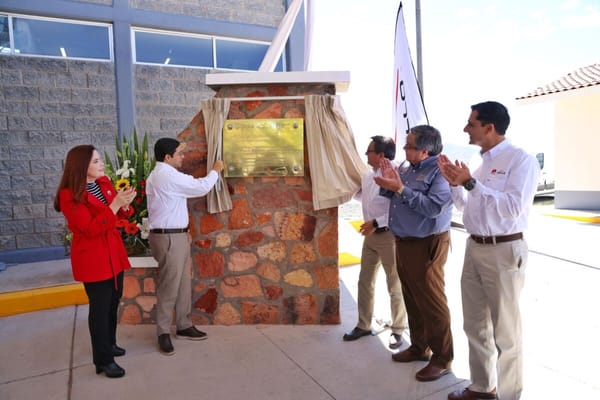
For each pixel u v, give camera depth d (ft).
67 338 12.17
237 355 10.87
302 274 12.53
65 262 19.04
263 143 12.06
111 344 10.64
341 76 12.03
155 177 10.86
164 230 10.87
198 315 12.75
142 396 9.13
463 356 10.64
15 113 19.26
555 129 36.63
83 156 9.07
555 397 8.69
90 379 9.86
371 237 11.25
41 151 19.76
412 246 9.43
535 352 10.65
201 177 12.46
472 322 8.36
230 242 12.55
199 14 22.71
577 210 35.27
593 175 35.06
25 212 19.63
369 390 9.19
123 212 10.93
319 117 12.01
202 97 22.97
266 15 24.29
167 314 11.15
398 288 11.07
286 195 12.39
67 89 20.08
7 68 19.04
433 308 9.39
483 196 7.38
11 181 19.35
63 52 20.44
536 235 26.09
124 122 21.09
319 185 12.03
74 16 20.11
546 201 51.49
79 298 14.92
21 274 16.99
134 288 12.88
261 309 12.69
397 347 11.11
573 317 12.89
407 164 11.18
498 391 7.97
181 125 22.54
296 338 11.78
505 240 7.63
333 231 12.39
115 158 21.04
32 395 9.23
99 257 9.32
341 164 12.18
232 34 23.44
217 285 12.67
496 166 7.80
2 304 13.94
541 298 14.64
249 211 12.46
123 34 20.98
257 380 9.68
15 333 12.55
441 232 9.34
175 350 11.19
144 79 21.67
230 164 12.10
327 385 9.41
